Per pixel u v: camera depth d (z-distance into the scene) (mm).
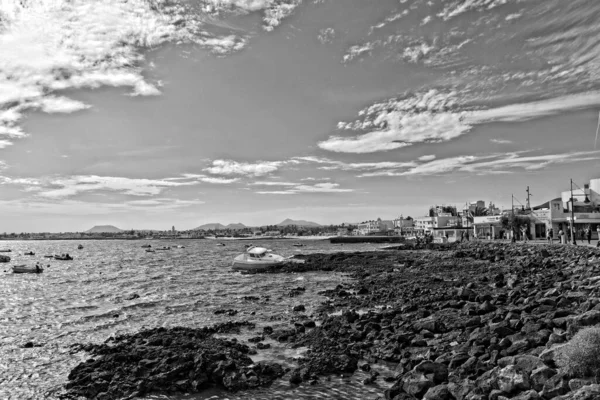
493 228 99750
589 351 11594
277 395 15766
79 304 38062
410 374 15094
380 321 25250
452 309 25797
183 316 31125
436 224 151875
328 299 37438
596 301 18812
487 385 12305
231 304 35656
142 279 59188
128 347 20984
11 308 36500
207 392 16312
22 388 17562
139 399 15789
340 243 193875
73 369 18734
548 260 41812
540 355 13242
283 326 26594
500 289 31172
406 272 52562
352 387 16219
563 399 10258
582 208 80812
